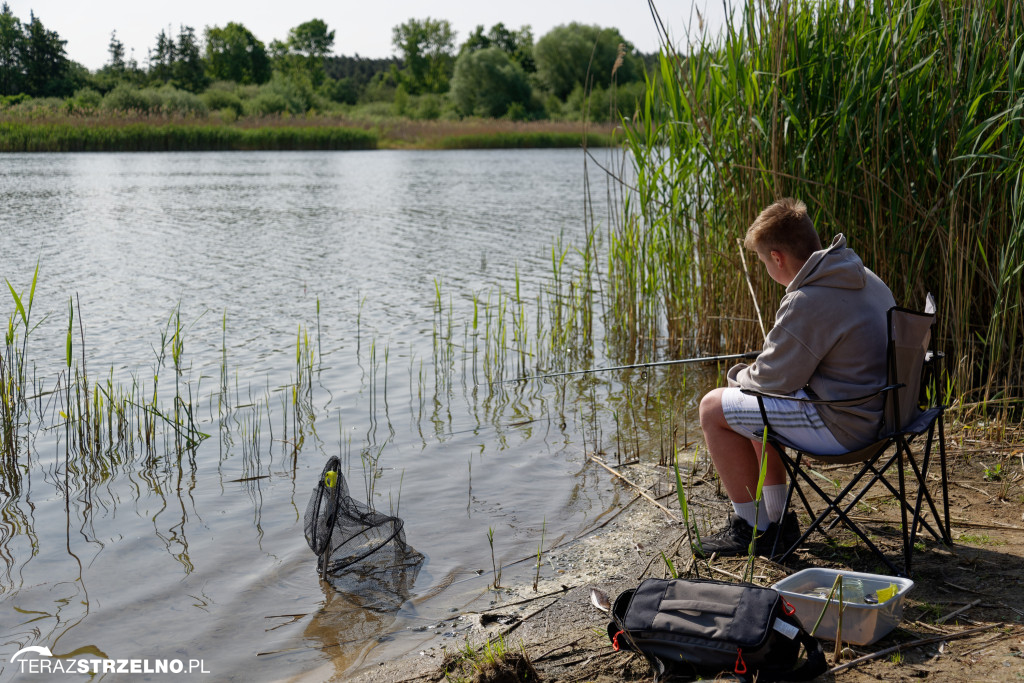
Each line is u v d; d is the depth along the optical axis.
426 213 16.47
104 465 4.55
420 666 2.73
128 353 6.62
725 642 2.36
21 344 6.71
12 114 39.53
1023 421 4.41
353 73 109.56
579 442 4.95
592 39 72.56
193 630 2.98
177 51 78.50
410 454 4.76
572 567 3.42
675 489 4.18
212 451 4.78
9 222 13.84
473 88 68.38
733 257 6.04
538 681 2.54
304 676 2.71
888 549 3.20
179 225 14.16
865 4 5.17
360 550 3.45
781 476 3.26
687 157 6.11
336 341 7.16
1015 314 4.48
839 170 5.04
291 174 26.81
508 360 6.77
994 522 3.40
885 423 2.89
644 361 6.77
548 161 35.84
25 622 3.02
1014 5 4.62
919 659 2.45
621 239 7.17
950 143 4.74
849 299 2.92
